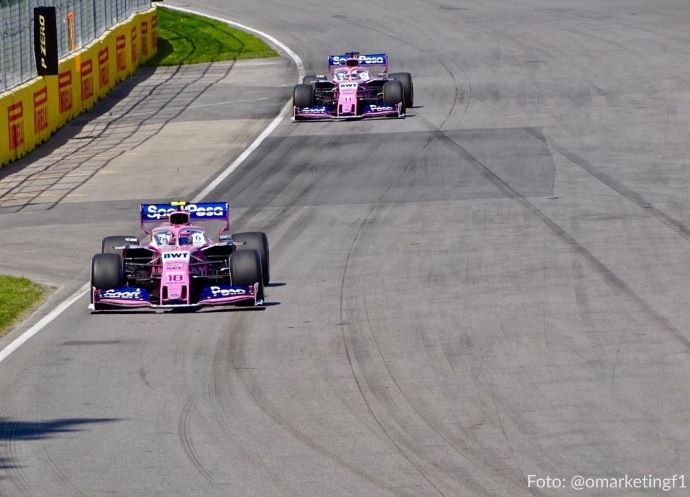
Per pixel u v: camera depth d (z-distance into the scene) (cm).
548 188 9200
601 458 4147
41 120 12306
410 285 6706
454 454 4238
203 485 4044
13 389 5153
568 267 6950
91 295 6328
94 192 9975
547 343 5531
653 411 4591
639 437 4328
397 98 12388
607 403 4700
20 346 5803
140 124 13038
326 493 3938
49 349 5734
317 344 5659
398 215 8525
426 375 5144
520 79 14338
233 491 3984
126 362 5484
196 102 14125
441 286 6656
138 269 6712
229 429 4578
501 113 12425
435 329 5838
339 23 19325
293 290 6694
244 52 17375
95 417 4762
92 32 14750
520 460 4159
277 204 9100
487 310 6138
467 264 7119
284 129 12194
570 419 4541
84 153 11725
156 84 15525
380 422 4594
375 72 14762
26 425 4700
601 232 7794
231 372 5284
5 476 4181
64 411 4850
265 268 6731
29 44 12350
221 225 8450
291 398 4916
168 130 12588
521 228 7988
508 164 10131
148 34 17350
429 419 4606
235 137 11956
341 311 6231
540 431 4431
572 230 7881
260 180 10012
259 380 5162
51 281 7188
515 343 5553
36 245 8200
